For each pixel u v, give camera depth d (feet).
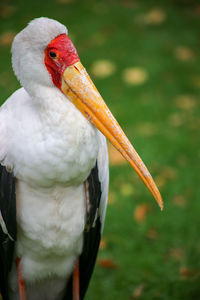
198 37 53.57
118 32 54.54
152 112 43.19
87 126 19.61
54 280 24.03
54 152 19.24
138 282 29.25
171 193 35.63
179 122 42.06
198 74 48.29
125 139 19.86
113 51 51.60
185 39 53.31
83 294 25.31
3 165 20.22
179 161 38.27
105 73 48.24
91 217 21.88
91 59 50.37
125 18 56.90
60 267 23.20
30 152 19.34
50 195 20.56
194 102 44.55
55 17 56.70
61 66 19.47
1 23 55.42
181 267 30.09
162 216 33.99
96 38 53.57
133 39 53.42
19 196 20.75
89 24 55.83
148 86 46.75
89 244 23.17
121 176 37.17
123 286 29.07
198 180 36.65
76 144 19.33
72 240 21.98
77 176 20.12
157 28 55.16
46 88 19.47
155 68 48.98
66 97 19.84
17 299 24.91
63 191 20.57
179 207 34.58
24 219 21.11
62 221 21.25
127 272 29.89
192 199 35.17
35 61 19.29
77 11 58.13
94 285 29.25
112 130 19.76
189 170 37.47
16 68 19.65
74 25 55.67
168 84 46.96
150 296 28.27
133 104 44.24
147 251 31.48
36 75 19.35
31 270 22.90
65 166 19.56
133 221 33.55
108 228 33.12
